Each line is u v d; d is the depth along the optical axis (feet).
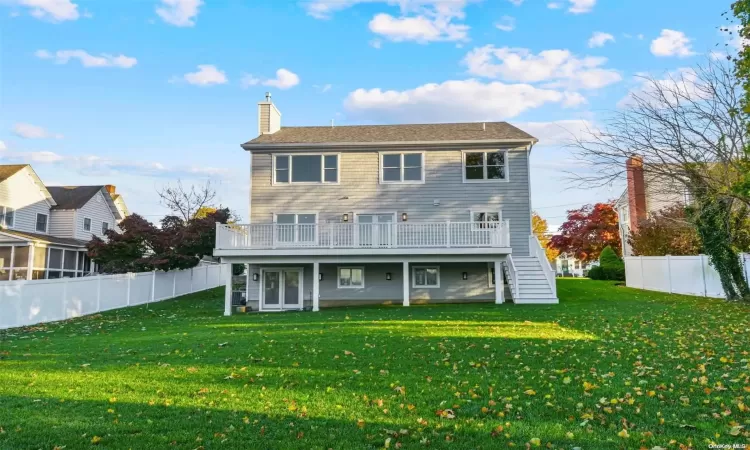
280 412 15.21
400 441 12.62
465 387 17.89
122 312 57.82
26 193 93.50
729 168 40.68
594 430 13.06
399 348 26.32
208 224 80.74
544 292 55.67
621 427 13.23
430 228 58.75
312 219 66.33
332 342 28.86
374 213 66.08
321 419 14.52
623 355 23.13
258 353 25.79
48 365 23.53
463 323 36.63
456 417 14.47
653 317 37.65
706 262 57.21
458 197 65.92
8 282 43.75
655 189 50.78
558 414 14.60
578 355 23.34
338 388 18.11
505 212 65.36
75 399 17.04
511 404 15.58
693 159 42.78
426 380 19.04
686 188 46.34
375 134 70.38
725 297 52.47
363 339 29.76
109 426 14.11
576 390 17.15
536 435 12.76
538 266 61.11
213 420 14.57
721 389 16.42
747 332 28.78
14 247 86.89
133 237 77.41
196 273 91.35
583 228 119.03
